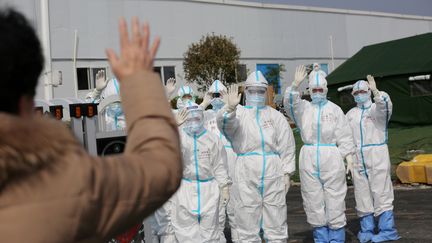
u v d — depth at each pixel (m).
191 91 8.61
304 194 6.91
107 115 6.19
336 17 35.44
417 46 20.16
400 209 9.09
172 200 5.87
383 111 7.22
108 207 1.30
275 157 6.23
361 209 7.39
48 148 1.25
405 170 11.23
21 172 1.22
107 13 25.64
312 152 6.77
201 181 5.84
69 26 24.39
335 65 35.22
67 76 24.25
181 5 28.45
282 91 31.86
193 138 5.83
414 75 18.80
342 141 6.87
